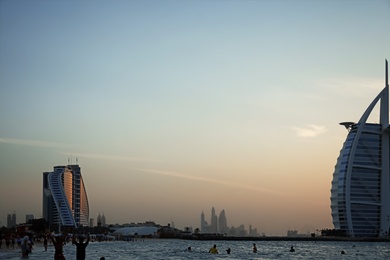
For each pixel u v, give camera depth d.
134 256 144.88
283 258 139.50
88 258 125.94
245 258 137.38
